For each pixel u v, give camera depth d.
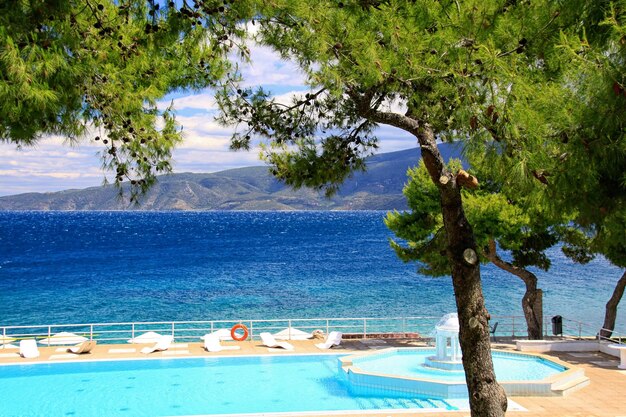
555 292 60.69
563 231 27.97
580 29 7.07
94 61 7.53
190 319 47.25
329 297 57.69
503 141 7.40
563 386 18.92
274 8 8.79
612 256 26.77
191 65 10.18
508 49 7.89
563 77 7.12
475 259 9.12
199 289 64.06
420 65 8.30
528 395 18.72
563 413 16.77
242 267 85.31
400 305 52.69
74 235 164.75
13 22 6.45
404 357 23.72
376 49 8.34
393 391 19.30
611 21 6.01
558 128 7.02
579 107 6.64
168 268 84.50
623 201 6.84
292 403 18.45
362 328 41.62
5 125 6.80
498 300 55.94
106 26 8.05
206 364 23.45
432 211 27.33
